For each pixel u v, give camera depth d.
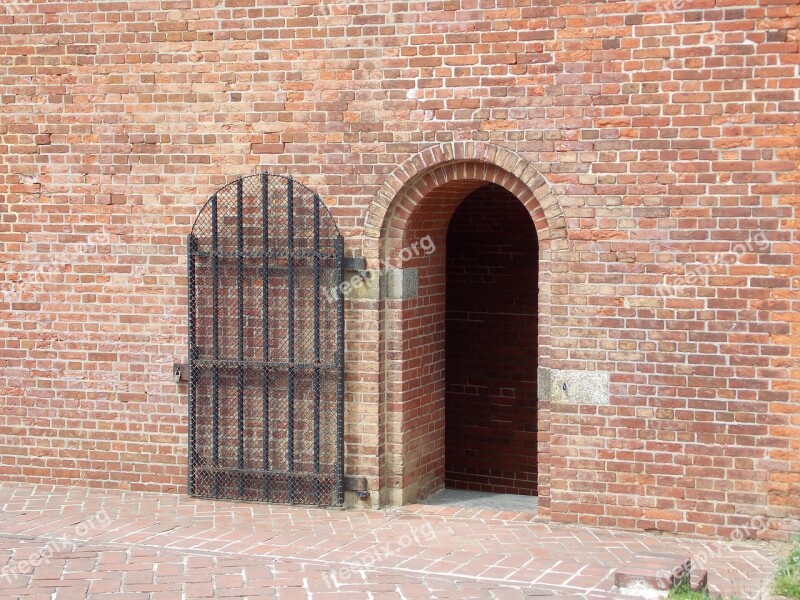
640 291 9.95
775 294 9.59
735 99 9.60
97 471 11.79
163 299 11.48
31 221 11.80
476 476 13.93
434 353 11.80
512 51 10.22
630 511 10.08
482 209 13.07
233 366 11.27
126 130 11.46
